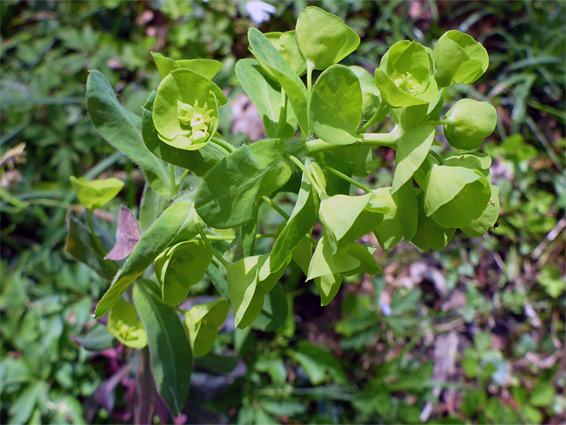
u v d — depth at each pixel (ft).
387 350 1.23
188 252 0.51
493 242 1.36
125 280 0.47
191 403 0.93
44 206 1.25
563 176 1.38
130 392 0.86
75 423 0.99
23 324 1.03
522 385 1.25
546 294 1.33
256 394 1.07
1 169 1.14
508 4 1.54
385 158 1.35
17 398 0.99
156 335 0.62
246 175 0.45
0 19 1.48
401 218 0.46
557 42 1.44
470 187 0.44
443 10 1.56
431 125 0.46
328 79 0.43
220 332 1.02
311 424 1.08
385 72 0.44
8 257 1.22
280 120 0.51
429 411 1.21
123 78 1.42
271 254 0.43
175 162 0.48
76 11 1.50
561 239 1.34
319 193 0.46
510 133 1.43
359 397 1.09
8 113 1.28
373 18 1.53
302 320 1.26
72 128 1.30
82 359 1.01
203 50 1.46
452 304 1.30
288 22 1.51
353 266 0.43
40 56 1.40
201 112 0.46
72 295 1.06
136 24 1.50
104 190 0.65
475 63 0.42
